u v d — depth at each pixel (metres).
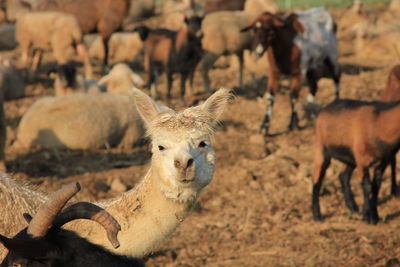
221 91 12.73
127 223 12.02
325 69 39.38
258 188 27.22
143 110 12.81
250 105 41.62
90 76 51.16
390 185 26.98
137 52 59.12
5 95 43.78
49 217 10.68
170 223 12.16
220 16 45.38
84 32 55.75
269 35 35.19
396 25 66.19
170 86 43.72
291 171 29.23
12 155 31.44
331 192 26.80
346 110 23.50
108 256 11.74
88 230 11.73
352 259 20.00
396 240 21.19
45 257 10.86
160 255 20.73
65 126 32.25
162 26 71.00
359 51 59.16
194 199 12.14
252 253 20.86
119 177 28.50
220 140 34.28
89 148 32.75
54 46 49.91
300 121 38.22
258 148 32.94
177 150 11.62
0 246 12.45
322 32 37.56
